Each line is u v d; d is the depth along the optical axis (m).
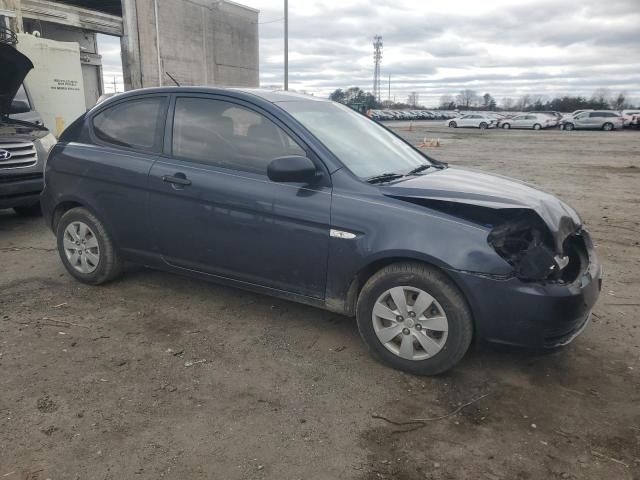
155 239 4.32
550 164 16.91
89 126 4.73
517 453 2.74
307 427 2.91
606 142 28.62
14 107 8.66
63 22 24.16
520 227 3.23
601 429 2.95
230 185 3.87
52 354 3.61
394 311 3.44
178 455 2.66
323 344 3.86
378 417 3.02
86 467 2.56
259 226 3.77
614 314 4.50
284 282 3.81
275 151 3.83
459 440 2.83
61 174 4.75
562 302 3.09
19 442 2.72
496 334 3.19
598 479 2.56
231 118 4.04
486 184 3.85
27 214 7.80
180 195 4.07
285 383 3.34
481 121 50.31
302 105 4.24
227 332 4.01
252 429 2.88
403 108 118.50
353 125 4.42
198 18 38.19
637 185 12.23
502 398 3.23
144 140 4.39
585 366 3.63
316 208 3.56
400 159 4.29
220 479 2.51
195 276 4.27
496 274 3.11
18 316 4.19
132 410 3.02
